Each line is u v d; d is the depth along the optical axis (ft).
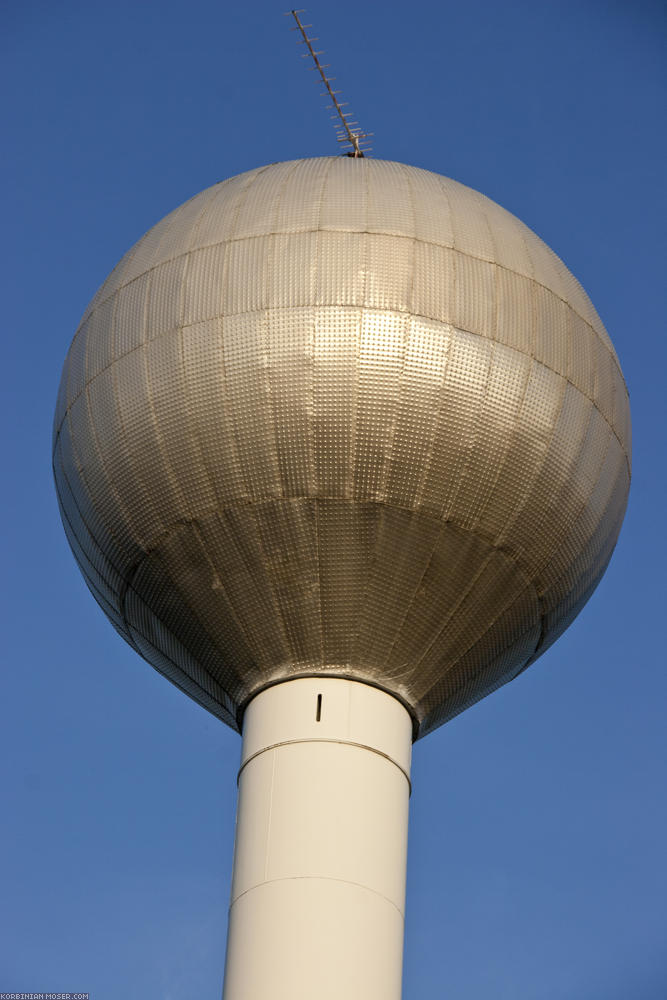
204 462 94.53
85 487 100.42
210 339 94.84
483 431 94.02
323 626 96.53
